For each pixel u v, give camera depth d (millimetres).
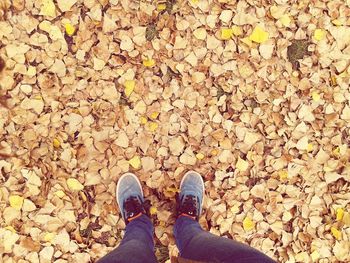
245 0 1603
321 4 1621
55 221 1580
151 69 1601
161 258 1635
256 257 1129
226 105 1627
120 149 1607
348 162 1653
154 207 1636
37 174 1568
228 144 1634
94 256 1598
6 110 1546
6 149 1551
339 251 1650
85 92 1581
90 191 1600
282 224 1645
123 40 1582
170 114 1616
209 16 1599
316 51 1634
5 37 1533
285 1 1613
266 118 1636
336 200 1653
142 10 1582
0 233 1546
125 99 1600
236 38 1612
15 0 1529
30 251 1564
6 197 1554
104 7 1571
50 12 1546
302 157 1645
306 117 1640
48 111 1566
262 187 1644
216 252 1182
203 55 1611
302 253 1643
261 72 1621
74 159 1586
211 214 1640
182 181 1620
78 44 1568
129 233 1443
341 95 1644
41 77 1559
